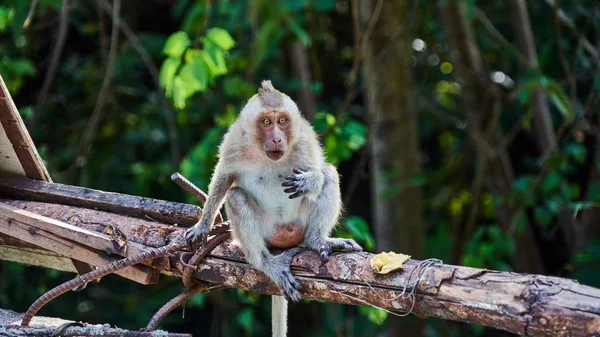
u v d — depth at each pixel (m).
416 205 14.97
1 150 8.50
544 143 15.34
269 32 12.38
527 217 17.80
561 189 13.91
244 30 15.38
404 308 6.17
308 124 8.30
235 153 7.96
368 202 19.30
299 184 7.34
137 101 17.86
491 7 16.95
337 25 18.61
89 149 16.55
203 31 12.23
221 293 15.13
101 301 16.69
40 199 8.51
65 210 8.12
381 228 15.07
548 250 18.67
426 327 15.84
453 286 5.93
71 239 7.54
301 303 17.73
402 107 14.73
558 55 15.26
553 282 5.63
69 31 18.16
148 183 16.50
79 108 17.47
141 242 7.46
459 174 16.48
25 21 12.59
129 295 16.36
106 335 6.95
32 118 14.23
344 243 7.16
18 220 7.79
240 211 7.37
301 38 12.52
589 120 14.59
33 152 8.50
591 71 14.95
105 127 17.19
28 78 17.94
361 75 18.14
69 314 16.33
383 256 6.39
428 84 18.27
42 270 16.38
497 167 15.57
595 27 14.82
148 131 16.98
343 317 16.22
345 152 12.38
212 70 11.32
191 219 7.55
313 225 7.57
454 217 16.69
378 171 14.99
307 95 16.14
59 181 15.30
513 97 13.60
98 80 17.22
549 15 16.22
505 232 14.93
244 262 7.19
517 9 15.27
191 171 12.27
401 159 14.80
